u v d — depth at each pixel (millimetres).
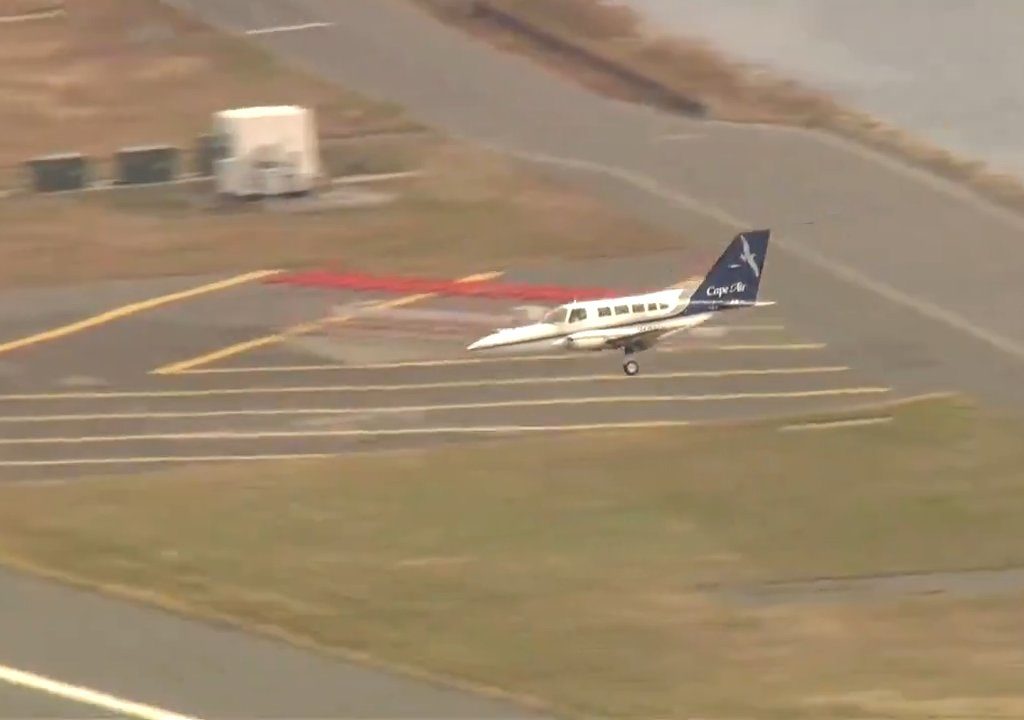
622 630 157250
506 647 151625
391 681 142375
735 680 148625
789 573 174125
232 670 141875
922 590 172500
